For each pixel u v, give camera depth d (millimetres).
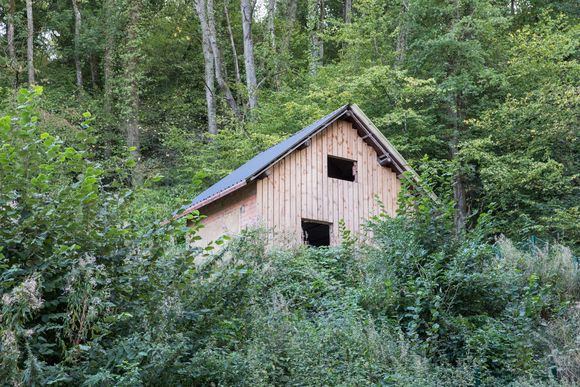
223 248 7863
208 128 34125
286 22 35906
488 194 24703
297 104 26562
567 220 21766
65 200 6180
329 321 9570
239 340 7344
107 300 6195
